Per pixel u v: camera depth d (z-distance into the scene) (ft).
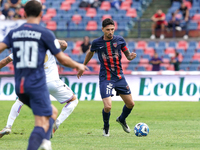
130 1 270.87
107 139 70.33
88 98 157.28
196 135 74.18
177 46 226.99
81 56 209.05
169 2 276.41
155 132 78.69
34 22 46.88
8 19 212.23
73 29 230.27
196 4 261.24
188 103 141.28
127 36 234.58
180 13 248.73
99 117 105.70
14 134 76.95
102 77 75.31
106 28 72.79
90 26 244.42
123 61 194.90
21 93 45.27
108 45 73.87
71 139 70.49
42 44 45.65
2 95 160.04
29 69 44.88
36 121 45.01
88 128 85.92
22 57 45.11
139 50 220.43
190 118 101.76
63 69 187.32
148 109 124.06
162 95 152.66
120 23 243.60
